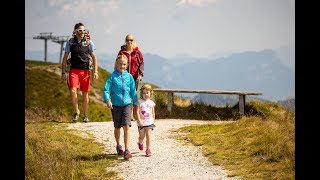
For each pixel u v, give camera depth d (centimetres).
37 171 766
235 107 1638
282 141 912
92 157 949
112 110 954
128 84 951
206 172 809
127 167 866
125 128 938
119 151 965
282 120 1184
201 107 1655
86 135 1198
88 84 1416
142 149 998
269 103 1641
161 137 1177
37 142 970
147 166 870
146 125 967
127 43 1262
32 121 1427
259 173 778
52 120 1485
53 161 816
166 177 784
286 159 816
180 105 1708
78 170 816
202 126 1268
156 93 1748
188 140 1114
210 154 947
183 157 938
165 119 1572
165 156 954
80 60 1385
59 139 1091
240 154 923
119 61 945
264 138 975
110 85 942
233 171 805
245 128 1120
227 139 1063
